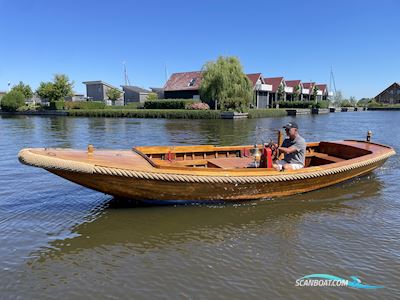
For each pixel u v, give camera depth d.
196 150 8.13
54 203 6.55
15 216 5.89
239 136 19.86
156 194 5.90
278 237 5.17
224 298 3.70
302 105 61.34
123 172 5.34
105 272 4.19
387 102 98.62
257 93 56.34
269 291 3.83
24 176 8.52
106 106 55.09
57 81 52.59
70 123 31.27
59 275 4.12
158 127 26.39
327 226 5.59
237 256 4.59
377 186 7.95
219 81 39.00
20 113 53.44
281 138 7.69
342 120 37.56
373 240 5.07
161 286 3.91
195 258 4.54
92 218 5.80
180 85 55.03
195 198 6.11
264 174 6.14
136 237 5.13
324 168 6.89
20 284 3.91
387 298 3.75
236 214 6.04
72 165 5.17
